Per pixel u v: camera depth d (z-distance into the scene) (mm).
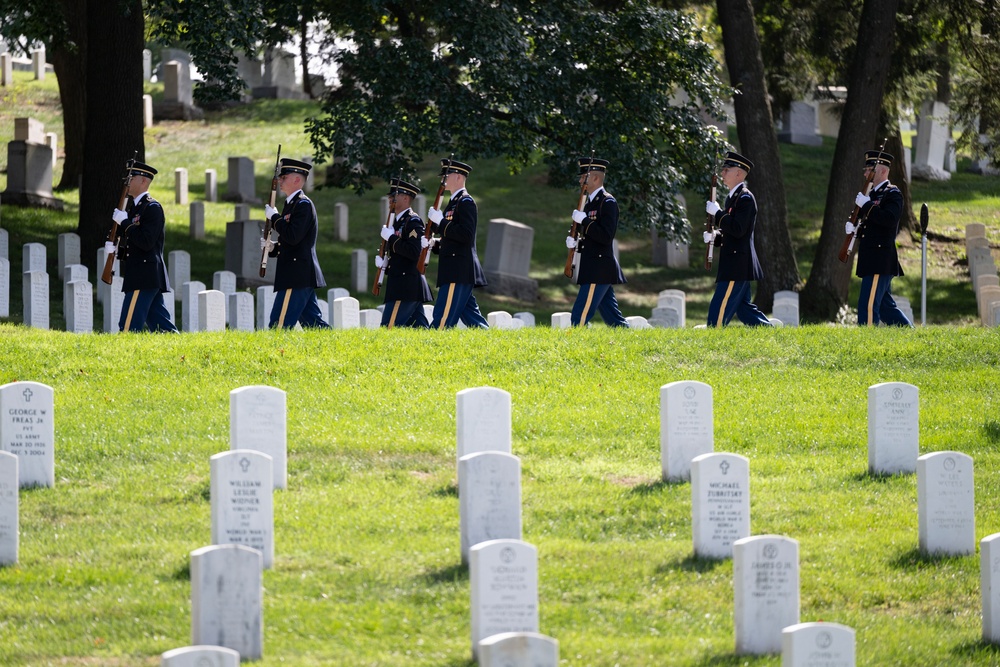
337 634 30969
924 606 34906
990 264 121188
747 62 111188
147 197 64625
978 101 136000
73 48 112250
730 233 64438
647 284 131750
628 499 42812
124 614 32062
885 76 111625
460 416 43750
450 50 98125
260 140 177000
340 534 38688
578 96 105500
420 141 101000
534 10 103188
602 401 54875
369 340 60375
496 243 119750
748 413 54344
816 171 172625
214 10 90062
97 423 49906
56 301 88562
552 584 34781
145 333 63125
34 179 121688
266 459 35562
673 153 111875
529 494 43500
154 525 39531
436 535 38562
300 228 63469
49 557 36844
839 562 37500
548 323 105000
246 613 29250
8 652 29766
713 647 30672
